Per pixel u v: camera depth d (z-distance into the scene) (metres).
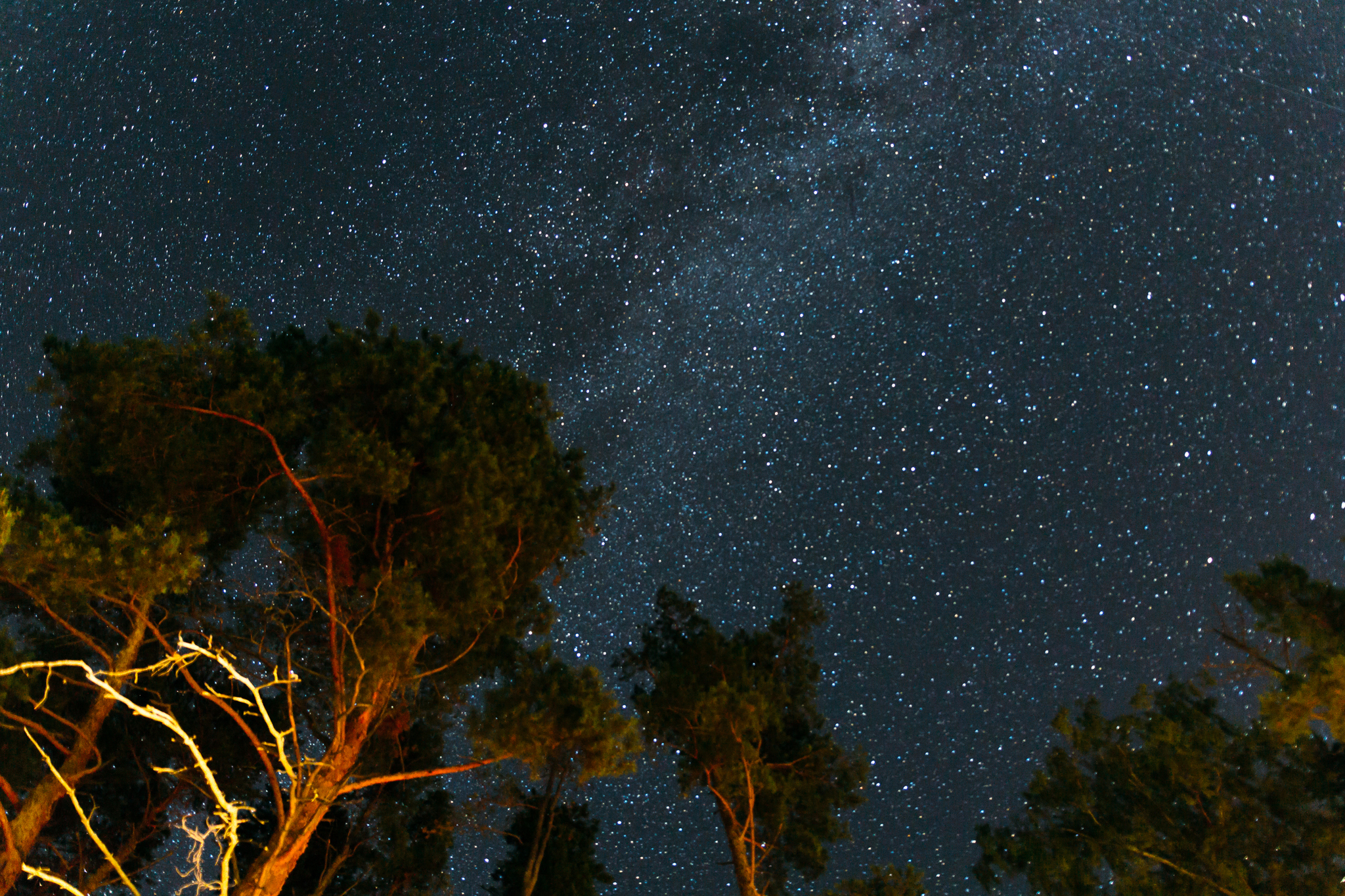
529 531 10.09
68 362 8.74
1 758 9.95
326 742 10.44
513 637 10.31
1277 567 9.13
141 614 7.94
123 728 10.68
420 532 9.34
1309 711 5.67
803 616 15.03
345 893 11.54
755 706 11.98
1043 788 11.54
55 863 10.30
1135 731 11.38
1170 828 10.58
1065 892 10.95
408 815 11.95
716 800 12.46
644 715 12.80
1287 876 9.77
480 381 10.18
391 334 10.44
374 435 8.98
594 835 13.22
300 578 9.73
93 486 9.91
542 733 8.05
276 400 9.14
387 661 8.20
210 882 1.81
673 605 14.73
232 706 10.78
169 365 8.99
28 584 7.64
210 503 9.37
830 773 13.62
